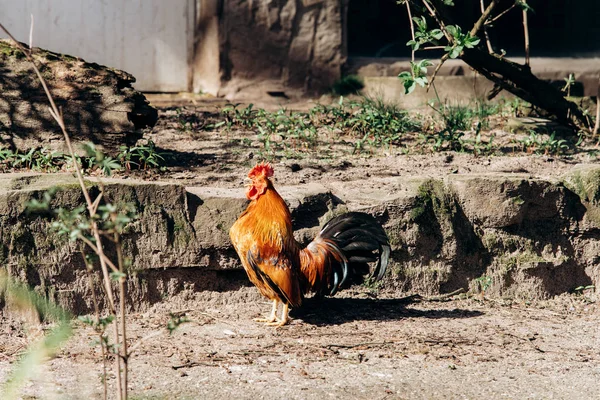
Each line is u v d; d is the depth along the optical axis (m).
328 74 17.62
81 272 8.38
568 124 13.88
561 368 7.59
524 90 13.76
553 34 21.50
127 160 10.22
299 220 9.33
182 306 8.88
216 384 6.84
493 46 21.22
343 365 7.43
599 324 9.15
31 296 6.05
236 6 16.97
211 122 14.02
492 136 13.15
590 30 21.34
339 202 9.57
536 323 9.05
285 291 8.24
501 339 8.38
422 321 8.87
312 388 6.83
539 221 10.16
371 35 20.47
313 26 17.44
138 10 16.97
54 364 7.14
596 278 10.34
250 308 9.02
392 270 9.64
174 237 8.77
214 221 8.94
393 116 13.71
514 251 10.05
